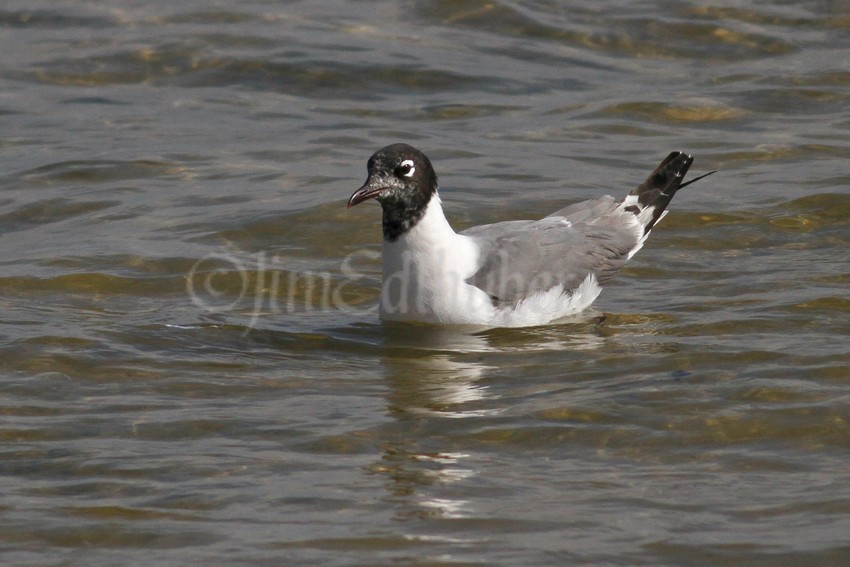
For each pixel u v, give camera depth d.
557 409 11.41
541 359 12.84
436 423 11.23
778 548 8.92
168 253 15.98
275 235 16.64
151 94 22.25
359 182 18.39
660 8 25.47
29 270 15.38
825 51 23.62
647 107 21.48
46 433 11.09
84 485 10.07
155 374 12.52
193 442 10.91
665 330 13.54
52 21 25.17
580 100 21.92
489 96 22.12
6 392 11.97
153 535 9.27
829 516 9.34
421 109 21.59
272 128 20.77
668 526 9.28
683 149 19.75
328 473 10.27
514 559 8.85
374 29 24.83
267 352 13.20
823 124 20.59
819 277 14.84
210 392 12.08
